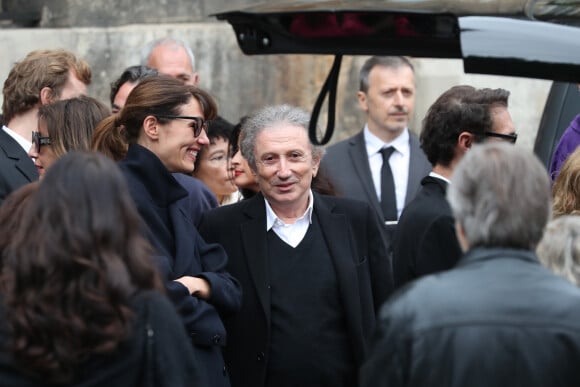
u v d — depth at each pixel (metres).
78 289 5.38
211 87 15.36
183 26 15.43
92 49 15.45
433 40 6.26
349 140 12.67
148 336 5.55
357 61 15.16
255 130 8.34
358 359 8.27
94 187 5.55
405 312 5.69
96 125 9.09
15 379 5.40
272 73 15.28
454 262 8.09
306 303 8.26
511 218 5.70
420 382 5.58
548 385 5.48
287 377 8.16
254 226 8.42
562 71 5.81
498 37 5.86
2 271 5.70
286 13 6.29
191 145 8.12
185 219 8.08
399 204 12.38
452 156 8.48
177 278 7.79
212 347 7.87
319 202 8.58
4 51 15.40
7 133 10.05
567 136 11.35
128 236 5.62
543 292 5.62
